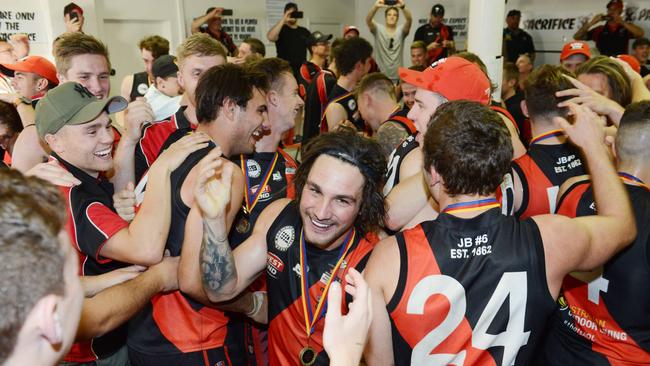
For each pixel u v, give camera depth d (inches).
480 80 69.8
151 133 95.5
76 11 235.8
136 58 308.7
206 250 55.7
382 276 47.0
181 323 65.4
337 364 33.8
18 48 204.7
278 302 60.0
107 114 68.2
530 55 286.2
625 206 50.9
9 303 24.5
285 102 85.5
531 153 75.3
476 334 46.2
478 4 128.5
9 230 24.9
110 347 72.8
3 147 98.9
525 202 73.9
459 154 45.5
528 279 45.8
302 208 55.2
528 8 318.0
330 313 35.1
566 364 62.6
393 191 68.7
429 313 45.9
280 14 354.9
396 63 311.3
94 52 94.8
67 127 63.5
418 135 75.7
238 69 70.4
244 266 60.7
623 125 59.7
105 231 58.3
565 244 46.6
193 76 93.7
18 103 103.0
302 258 58.1
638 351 56.5
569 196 63.1
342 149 53.2
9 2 247.0
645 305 55.4
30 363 26.4
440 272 45.9
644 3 266.5
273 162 85.1
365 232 58.8
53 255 26.3
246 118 69.2
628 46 267.4
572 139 54.6
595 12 287.1
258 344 79.0
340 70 164.2
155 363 65.9
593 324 59.2
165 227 59.1
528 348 48.1
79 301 29.8
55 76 121.6
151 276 59.4
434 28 314.7
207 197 53.9
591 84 95.0
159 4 310.0
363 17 413.7
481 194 47.1
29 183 27.9
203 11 331.3
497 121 46.9
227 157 70.8
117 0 291.1
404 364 48.1
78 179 65.2
